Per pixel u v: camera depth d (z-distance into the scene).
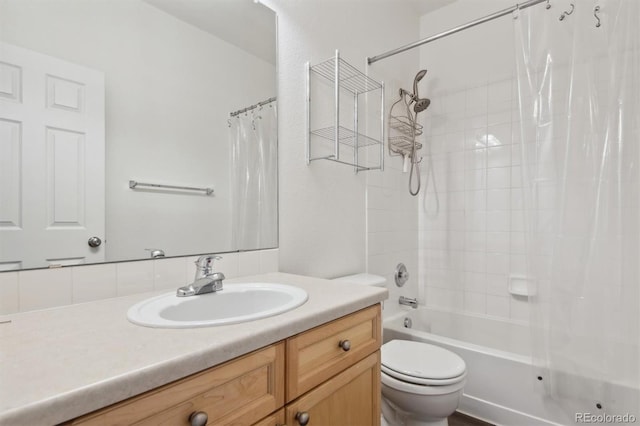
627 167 1.55
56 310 0.82
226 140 1.28
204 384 0.58
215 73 1.25
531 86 1.74
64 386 0.44
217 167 1.25
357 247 1.97
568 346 1.59
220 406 0.61
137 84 1.04
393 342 1.68
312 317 0.79
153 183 1.07
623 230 1.54
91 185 0.93
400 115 2.39
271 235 1.43
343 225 1.86
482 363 1.74
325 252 1.72
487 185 2.34
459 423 1.72
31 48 0.83
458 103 2.48
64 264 0.88
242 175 1.33
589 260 1.59
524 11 1.76
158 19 1.09
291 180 1.53
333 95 1.78
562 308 1.63
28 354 0.55
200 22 1.21
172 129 1.12
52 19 0.87
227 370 0.62
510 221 2.24
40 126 0.85
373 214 2.12
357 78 1.98
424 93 2.65
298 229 1.56
